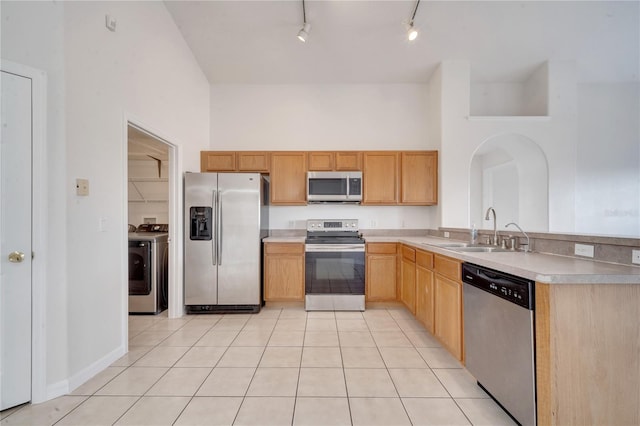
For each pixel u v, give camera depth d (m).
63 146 1.72
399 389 1.79
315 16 2.87
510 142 3.79
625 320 1.23
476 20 2.92
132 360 2.15
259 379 1.89
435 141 3.79
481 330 1.70
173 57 2.97
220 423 1.49
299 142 4.06
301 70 3.77
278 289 3.41
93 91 1.93
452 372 1.99
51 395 1.68
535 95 3.79
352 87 4.07
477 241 2.75
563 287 1.23
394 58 3.52
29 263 1.65
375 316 3.18
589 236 1.63
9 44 1.59
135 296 3.20
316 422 1.50
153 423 1.49
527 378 1.31
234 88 4.06
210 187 3.20
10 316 1.61
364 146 4.05
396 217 4.03
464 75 3.58
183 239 3.20
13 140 1.61
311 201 3.70
